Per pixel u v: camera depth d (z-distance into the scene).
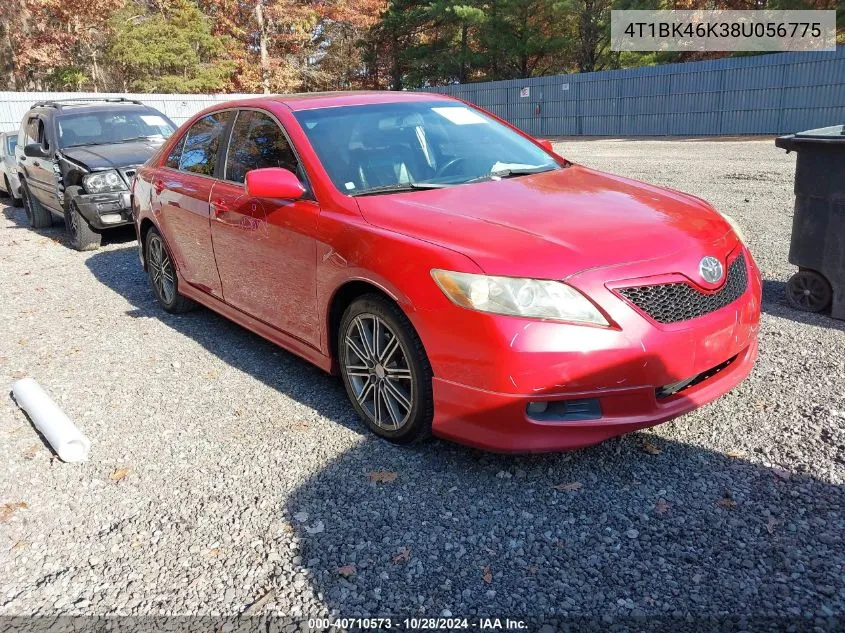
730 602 2.27
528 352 2.73
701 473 2.98
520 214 3.21
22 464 3.47
